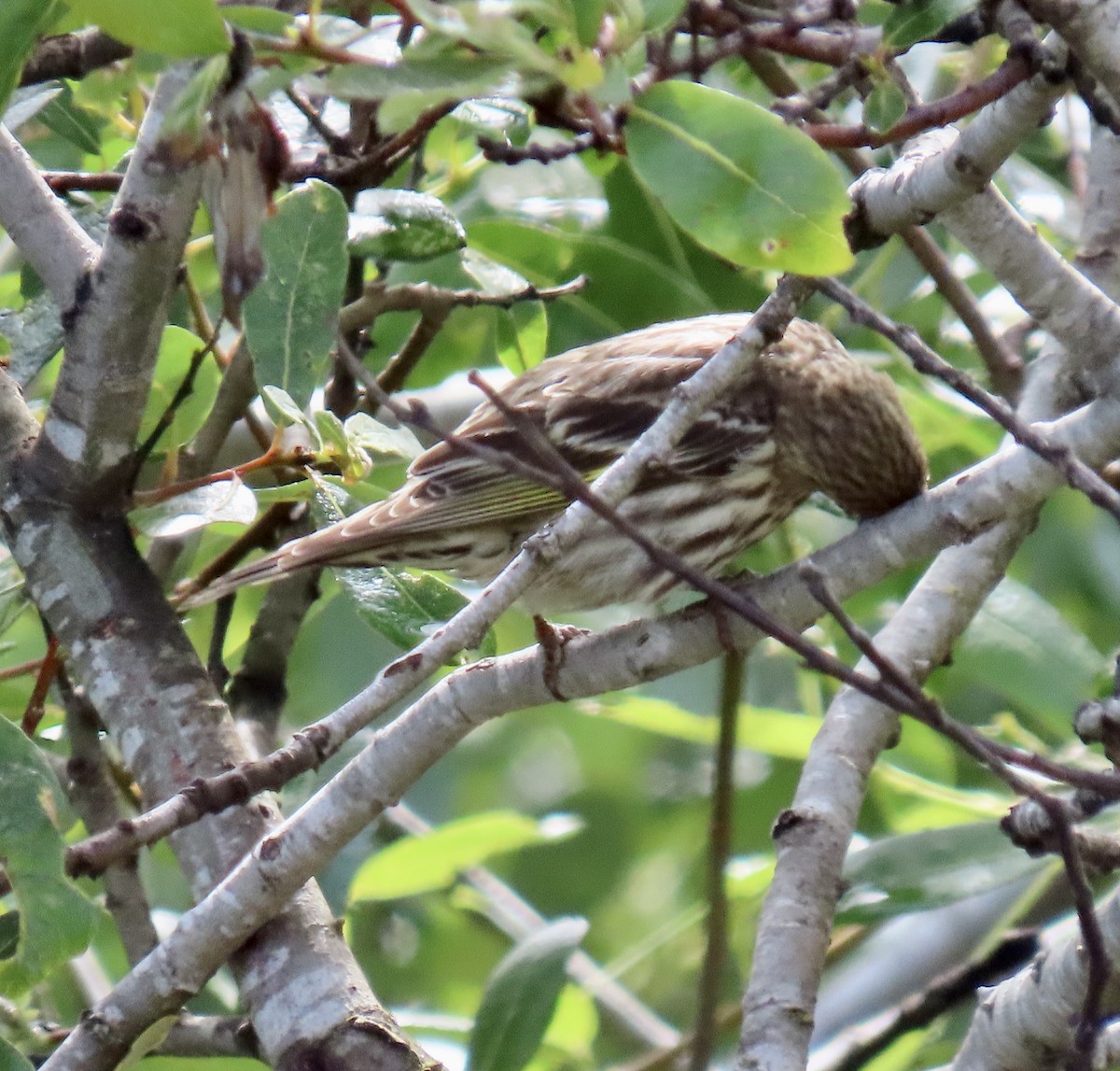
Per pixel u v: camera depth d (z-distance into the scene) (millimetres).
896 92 8594
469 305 10641
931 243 10680
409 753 7262
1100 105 6703
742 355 6246
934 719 5754
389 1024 7172
